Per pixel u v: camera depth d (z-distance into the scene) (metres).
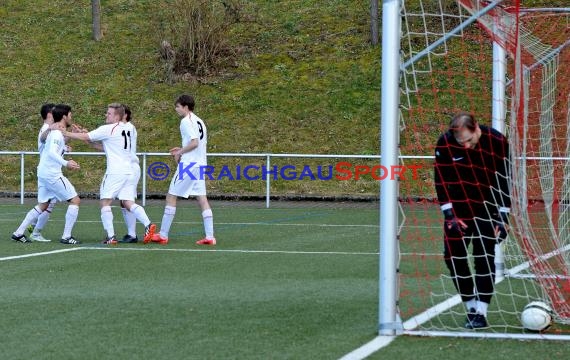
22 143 66.44
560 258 21.12
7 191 60.69
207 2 76.12
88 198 59.06
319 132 65.25
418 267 25.22
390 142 16.38
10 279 23.39
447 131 17.41
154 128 67.19
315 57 74.81
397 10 16.50
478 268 17.17
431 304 19.47
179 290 21.53
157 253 29.67
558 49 26.91
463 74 61.91
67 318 17.80
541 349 15.05
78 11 85.75
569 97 30.78
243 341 15.55
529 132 29.48
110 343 15.41
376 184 59.62
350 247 31.83
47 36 81.38
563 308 18.28
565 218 27.31
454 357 14.35
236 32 79.94
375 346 15.12
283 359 14.13
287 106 68.56
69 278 23.61
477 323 16.97
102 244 32.66
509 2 19.36
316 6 83.31
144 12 84.75
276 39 78.19
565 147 33.81
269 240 34.38
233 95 70.56
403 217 17.62
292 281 23.09
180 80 73.06
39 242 33.31
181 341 15.55
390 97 16.44
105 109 69.88
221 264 26.69
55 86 73.56
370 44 75.25
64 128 32.91
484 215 17.27
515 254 25.23
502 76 21.88
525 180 19.38
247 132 65.81
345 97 68.88
